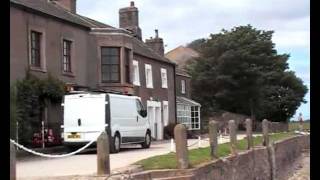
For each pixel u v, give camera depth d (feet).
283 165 94.27
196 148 60.03
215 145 51.98
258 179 69.51
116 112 72.18
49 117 81.66
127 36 106.73
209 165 46.50
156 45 151.53
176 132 41.73
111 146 69.56
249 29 217.77
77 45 96.89
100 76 102.83
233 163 56.29
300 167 111.14
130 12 146.72
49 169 46.29
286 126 155.94
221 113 203.82
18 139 69.15
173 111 148.15
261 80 205.36
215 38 215.51
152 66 135.13
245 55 203.92
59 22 90.99
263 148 75.82
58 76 89.45
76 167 47.88
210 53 213.87
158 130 135.03
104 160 34.68
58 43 90.22
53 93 81.51
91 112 70.38
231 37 212.23
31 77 79.46
